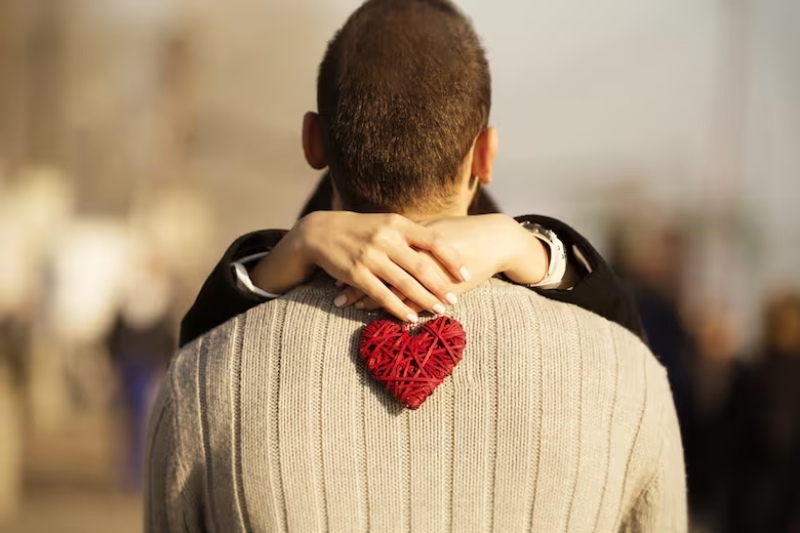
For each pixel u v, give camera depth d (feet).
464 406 4.60
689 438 19.34
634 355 4.94
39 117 66.64
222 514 4.81
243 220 71.41
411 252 4.61
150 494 5.13
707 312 23.57
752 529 17.88
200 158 71.77
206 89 74.69
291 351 4.70
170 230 68.64
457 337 4.59
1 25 64.95
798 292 17.98
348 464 4.62
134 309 29.19
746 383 17.99
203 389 4.81
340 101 4.84
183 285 57.47
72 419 39.91
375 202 4.91
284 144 70.95
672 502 5.08
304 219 4.88
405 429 4.61
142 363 28.96
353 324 4.73
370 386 4.64
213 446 4.78
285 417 4.65
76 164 67.21
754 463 17.94
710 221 66.23
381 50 4.82
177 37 71.61
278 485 4.65
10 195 51.24
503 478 4.61
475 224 4.81
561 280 5.16
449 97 4.79
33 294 42.98
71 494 28.25
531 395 4.61
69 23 67.26
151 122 70.85
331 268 4.69
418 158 4.79
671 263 19.74
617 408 4.79
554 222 5.24
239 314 4.91
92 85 68.80
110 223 53.06
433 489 4.61
